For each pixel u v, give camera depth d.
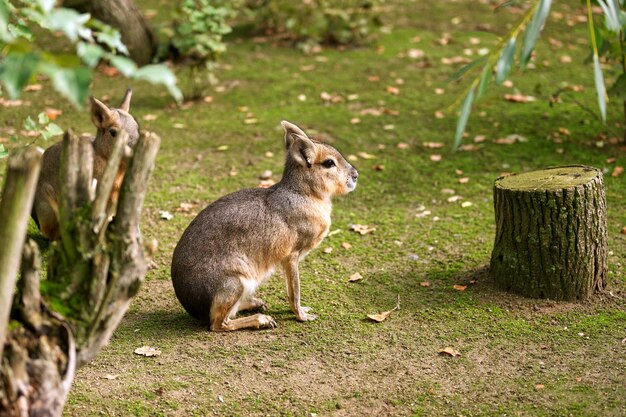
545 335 5.38
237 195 5.67
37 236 6.90
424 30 13.30
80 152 3.46
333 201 7.80
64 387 3.35
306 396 4.68
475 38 12.82
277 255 5.54
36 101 10.07
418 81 11.18
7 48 2.73
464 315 5.68
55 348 3.37
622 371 4.89
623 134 9.28
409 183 8.22
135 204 3.46
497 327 5.50
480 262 6.48
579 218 5.69
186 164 8.56
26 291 3.32
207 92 10.72
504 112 10.13
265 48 12.48
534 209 5.70
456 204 7.71
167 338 5.38
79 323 3.46
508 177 6.09
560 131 9.43
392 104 10.38
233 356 5.14
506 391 4.71
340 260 6.63
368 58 12.09
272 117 9.91
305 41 12.58
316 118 9.88
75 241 3.46
